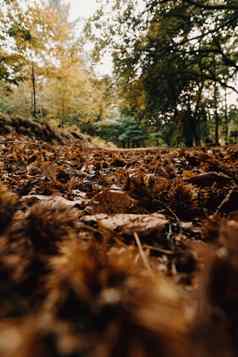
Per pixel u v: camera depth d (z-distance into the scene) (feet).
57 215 3.90
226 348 1.82
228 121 139.03
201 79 73.87
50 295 2.25
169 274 3.32
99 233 4.48
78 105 85.25
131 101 73.82
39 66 65.41
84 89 80.79
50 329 1.82
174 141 110.42
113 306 2.00
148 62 65.72
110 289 2.17
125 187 8.04
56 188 9.07
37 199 6.06
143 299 2.01
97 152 24.59
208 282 2.27
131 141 149.07
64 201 6.20
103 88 76.48
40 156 17.21
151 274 3.14
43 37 61.41
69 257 2.65
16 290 2.48
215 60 77.46
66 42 66.18
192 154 17.02
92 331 1.88
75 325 1.92
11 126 38.34
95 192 8.41
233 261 2.27
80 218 5.07
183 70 68.59
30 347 1.72
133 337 1.80
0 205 3.72
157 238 4.61
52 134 45.32
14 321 2.05
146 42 67.05
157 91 70.49
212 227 4.52
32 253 2.95
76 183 9.88
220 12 62.75
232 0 60.80
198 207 6.56
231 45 73.51
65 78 72.28
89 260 2.49
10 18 56.08
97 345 1.77
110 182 10.03
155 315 1.85
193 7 63.57
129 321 1.87
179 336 1.79
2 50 55.52
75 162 16.35
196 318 1.96
